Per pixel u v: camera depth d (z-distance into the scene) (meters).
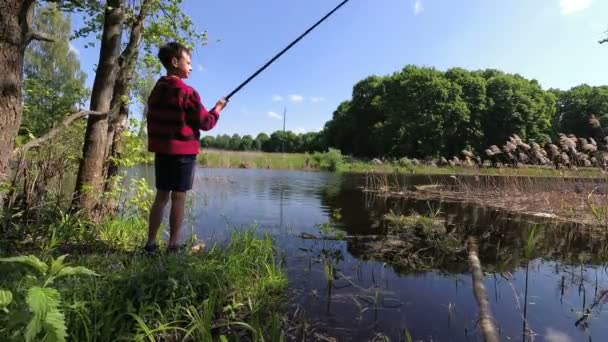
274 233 4.43
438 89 36.16
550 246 4.26
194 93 2.72
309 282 2.94
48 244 2.77
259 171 18.34
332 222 5.28
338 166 23.81
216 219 5.12
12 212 2.99
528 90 38.34
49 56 18.30
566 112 41.47
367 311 2.46
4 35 2.55
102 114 3.66
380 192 9.45
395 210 6.57
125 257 2.61
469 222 5.57
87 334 1.66
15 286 1.71
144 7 4.32
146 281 2.14
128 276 2.13
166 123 2.68
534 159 9.74
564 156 8.49
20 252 2.57
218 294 2.36
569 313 2.50
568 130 40.47
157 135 2.69
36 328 1.21
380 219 5.63
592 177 8.18
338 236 4.27
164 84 2.69
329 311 2.44
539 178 9.94
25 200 3.27
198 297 2.28
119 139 4.33
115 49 3.89
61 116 4.55
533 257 3.81
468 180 13.41
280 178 13.84
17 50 2.65
